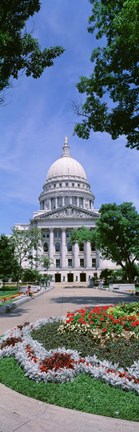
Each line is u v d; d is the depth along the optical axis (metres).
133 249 54.59
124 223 52.19
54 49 13.05
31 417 5.10
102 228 53.47
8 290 57.75
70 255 104.69
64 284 90.00
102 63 21.45
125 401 5.55
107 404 5.43
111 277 74.44
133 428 4.74
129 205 55.00
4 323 15.08
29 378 6.75
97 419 5.02
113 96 21.55
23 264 95.00
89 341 9.27
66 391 6.00
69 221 105.44
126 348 8.41
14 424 4.86
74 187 127.75
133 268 59.25
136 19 16.27
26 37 12.43
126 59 19.17
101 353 8.23
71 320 10.62
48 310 20.89
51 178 134.50
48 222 105.75
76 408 5.38
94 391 5.96
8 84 12.88
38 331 11.23
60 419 5.02
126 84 21.09
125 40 17.55
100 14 20.66
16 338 9.62
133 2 15.61
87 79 22.53
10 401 5.74
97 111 22.28
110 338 9.21
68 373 6.58
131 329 9.56
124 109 21.34
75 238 55.59
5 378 6.83
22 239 65.31
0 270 59.88
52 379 6.50
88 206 128.00
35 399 5.83
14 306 22.59
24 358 7.57
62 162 137.25
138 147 22.53
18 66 12.60
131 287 52.00
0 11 11.06
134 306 11.38
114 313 10.49
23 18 11.99
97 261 103.69
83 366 7.03
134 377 6.39
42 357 7.67
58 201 125.12
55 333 10.74
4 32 11.67
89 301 28.12
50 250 104.25
